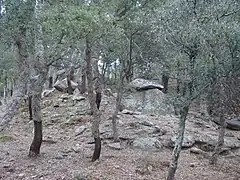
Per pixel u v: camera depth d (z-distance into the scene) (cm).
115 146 1168
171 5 750
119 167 935
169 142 1236
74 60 1147
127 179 850
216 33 700
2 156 1034
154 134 1326
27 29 777
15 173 877
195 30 681
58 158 1016
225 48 749
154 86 1839
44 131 1436
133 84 1853
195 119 1694
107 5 886
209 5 720
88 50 923
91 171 884
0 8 714
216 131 1507
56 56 899
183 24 711
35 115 1020
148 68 1232
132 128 1380
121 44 1180
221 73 751
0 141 1284
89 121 1498
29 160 989
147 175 898
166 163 1008
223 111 1002
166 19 735
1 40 773
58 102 1820
